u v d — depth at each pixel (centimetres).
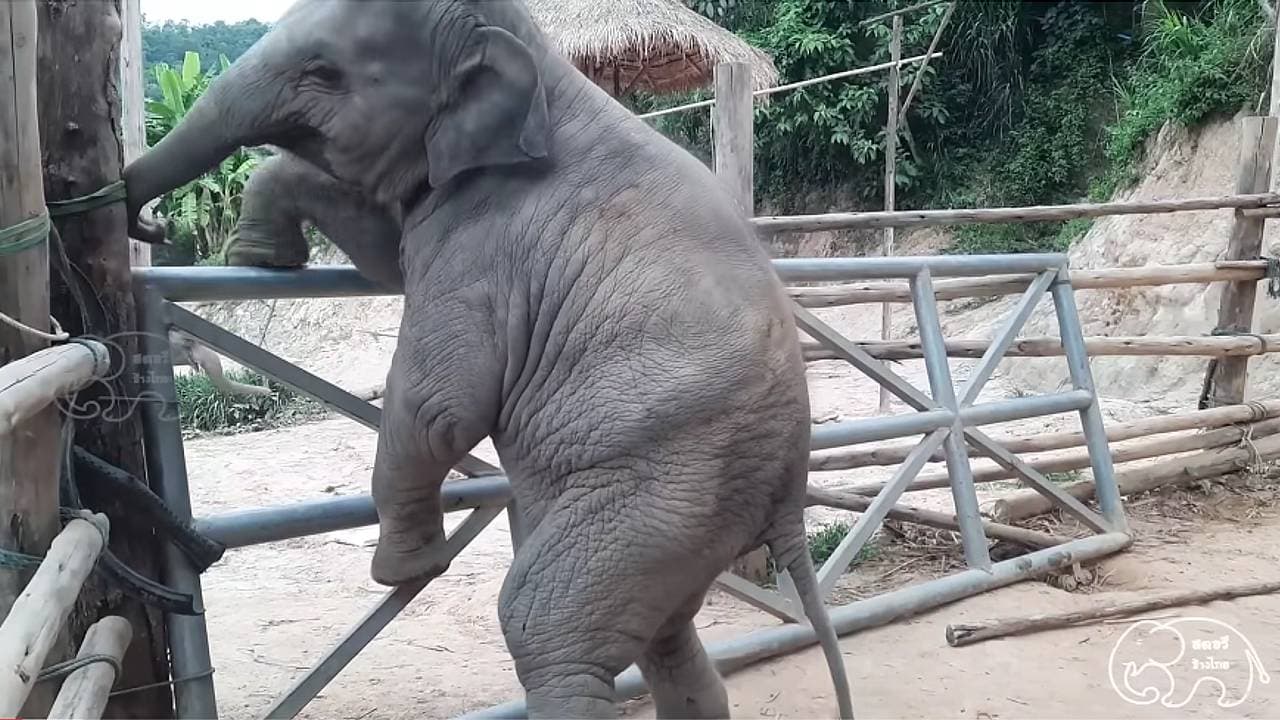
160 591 270
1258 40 1121
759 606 403
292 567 580
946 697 372
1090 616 435
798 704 368
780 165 1817
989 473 567
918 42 1656
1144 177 1277
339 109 253
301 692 307
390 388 262
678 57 1158
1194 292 1003
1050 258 530
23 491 226
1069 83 1580
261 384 1133
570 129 256
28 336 230
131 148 709
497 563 570
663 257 241
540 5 1056
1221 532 562
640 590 237
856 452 524
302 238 303
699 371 233
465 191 256
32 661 170
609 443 236
